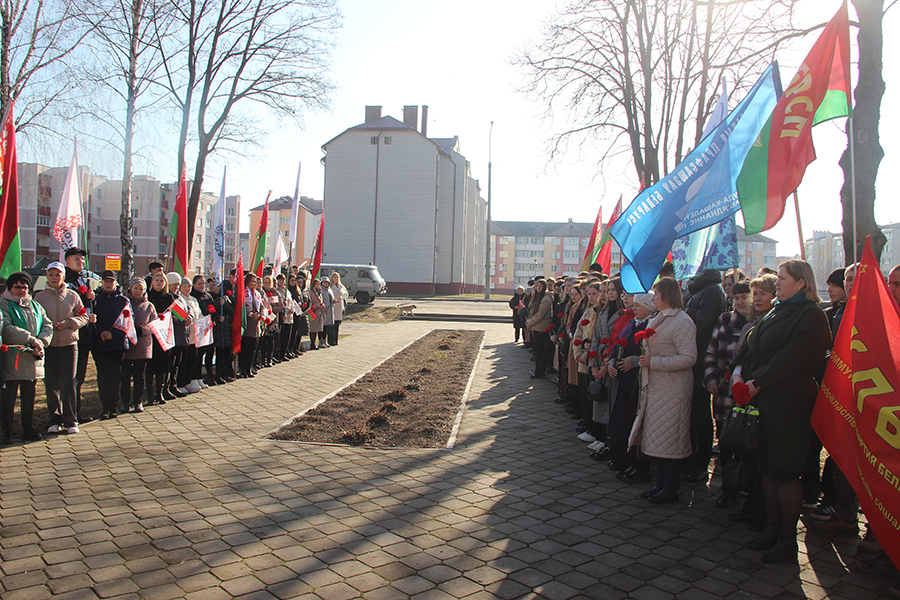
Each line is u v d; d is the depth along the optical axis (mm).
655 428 4773
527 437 6863
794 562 3809
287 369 11719
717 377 5207
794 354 3760
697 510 4719
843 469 3590
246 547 3816
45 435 6414
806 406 3812
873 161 6961
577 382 7441
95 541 3852
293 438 6523
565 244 103250
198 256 67188
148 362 8031
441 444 6465
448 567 3615
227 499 4664
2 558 3592
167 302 8320
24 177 43312
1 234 6449
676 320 4738
